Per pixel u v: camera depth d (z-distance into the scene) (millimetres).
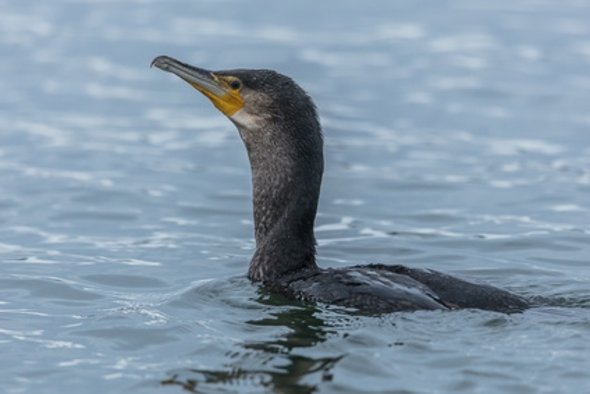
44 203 17156
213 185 18219
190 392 9688
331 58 26672
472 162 19625
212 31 28906
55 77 25047
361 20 30359
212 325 11305
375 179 18547
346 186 18219
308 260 12719
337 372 9914
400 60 26672
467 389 9578
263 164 12844
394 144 20688
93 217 16500
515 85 24781
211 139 21000
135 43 27734
